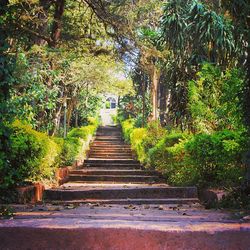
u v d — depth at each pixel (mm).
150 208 6430
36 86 9500
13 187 6852
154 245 3223
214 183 7801
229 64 11484
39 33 11258
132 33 11758
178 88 13961
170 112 14695
